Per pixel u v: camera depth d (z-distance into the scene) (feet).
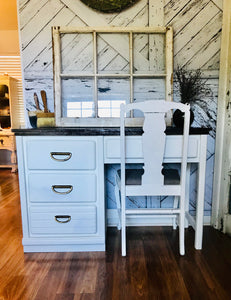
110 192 5.57
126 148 4.05
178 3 4.95
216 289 3.33
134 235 5.09
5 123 12.34
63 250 4.42
